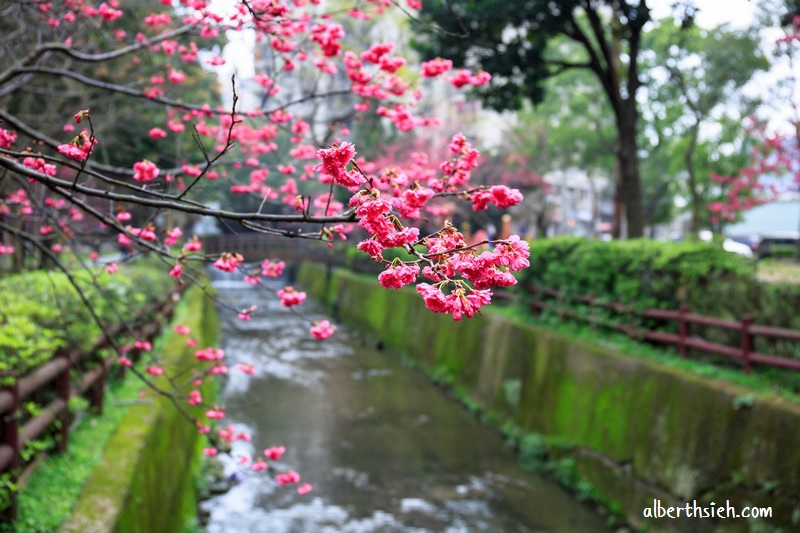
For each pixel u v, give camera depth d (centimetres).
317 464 806
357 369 1381
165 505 470
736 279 688
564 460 784
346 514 669
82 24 505
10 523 299
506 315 1123
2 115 294
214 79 1257
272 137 475
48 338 406
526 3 946
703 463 584
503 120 2458
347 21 1095
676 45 1453
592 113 2041
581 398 800
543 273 1050
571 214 3716
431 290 153
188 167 403
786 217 2612
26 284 545
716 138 1584
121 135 911
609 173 2316
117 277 650
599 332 879
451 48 984
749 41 1264
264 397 1105
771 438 525
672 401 642
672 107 1620
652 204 1934
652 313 764
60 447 391
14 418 318
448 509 695
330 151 153
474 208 207
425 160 376
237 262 306
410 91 437
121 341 564
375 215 152
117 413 489
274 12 310
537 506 711
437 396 1178
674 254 741
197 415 748
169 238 348
